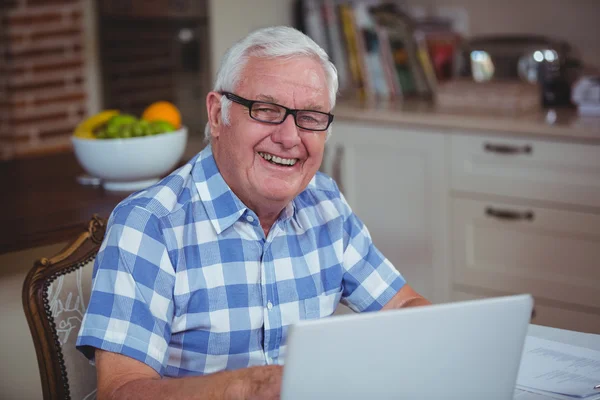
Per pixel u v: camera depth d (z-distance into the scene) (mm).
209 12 3725
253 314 1492
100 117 2332
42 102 3732
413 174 3445
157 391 1218
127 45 3836
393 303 1697
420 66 3773
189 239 1455
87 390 1616
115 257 1371
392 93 3832
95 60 3848
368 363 1023
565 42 3621
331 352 997
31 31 3641
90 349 1370
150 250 1394
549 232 3107
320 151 1480
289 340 975
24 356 2154
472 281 3357
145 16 3805
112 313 1343
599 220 2979
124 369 1320
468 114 3316
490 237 3271
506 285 3260
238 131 1438
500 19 3807
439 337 1051
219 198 1479
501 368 1121
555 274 3123
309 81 1433
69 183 2387
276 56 1431
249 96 1426
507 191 3182
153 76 3859
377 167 3553
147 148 2234
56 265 1591
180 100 3844
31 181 2416
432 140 3352
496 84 3424
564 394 1289
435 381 1078
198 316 1450
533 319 3205
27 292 1558
